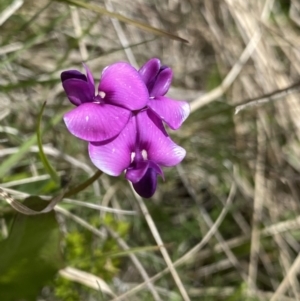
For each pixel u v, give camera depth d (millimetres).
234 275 205
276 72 216
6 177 164
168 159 98
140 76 95
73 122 88
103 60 214
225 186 216
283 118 221
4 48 178
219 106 218
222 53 229
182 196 219
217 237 194
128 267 192
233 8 214
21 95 189
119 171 93
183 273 201
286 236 211
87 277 151
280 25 241
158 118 98
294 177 215
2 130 165
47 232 125
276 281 204
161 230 202
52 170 121
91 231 168
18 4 174
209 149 214
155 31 134
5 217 148
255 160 218
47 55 206
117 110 91
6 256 128
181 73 239
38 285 134
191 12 241
